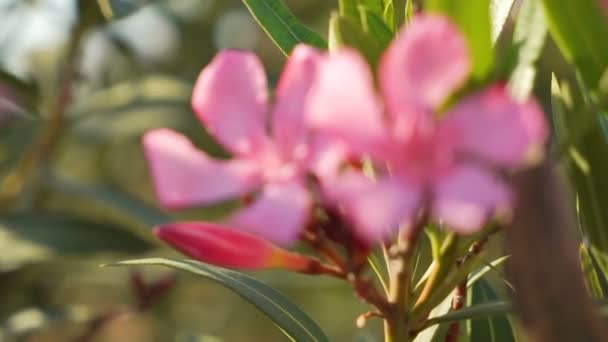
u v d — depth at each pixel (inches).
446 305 18.2
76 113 32.4
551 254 13.3
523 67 14.8
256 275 34.3
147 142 14.3
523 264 13.4
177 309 49.3
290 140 14.0
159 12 38.9
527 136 12.7
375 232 12.8
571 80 17.4
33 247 27.6
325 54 15.6
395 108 13.2
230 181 14.1
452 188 12.9
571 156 17.3
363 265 15.3
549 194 13.3
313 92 13.5
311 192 14.0
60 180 30.9
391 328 15.9
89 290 41.2
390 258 15.5
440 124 13.0
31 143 32.7
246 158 14.2
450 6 13.9
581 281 13.4
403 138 13.1
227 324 51.9
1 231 27.7
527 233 13.4
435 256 16.2
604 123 17.4
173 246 15.1
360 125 13.2
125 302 40.8
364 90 13.1
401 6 18.0
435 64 13.0
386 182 13.1
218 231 15.1
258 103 14.4
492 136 12.9
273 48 45.9
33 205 30.9
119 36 34.0
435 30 12.9
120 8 27.6
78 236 27.6
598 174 17.1
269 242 15.2
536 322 13.4
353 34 15.0
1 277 34.5
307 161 13.7
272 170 14.0
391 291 15.9
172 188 14.2
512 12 15.2
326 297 49.9
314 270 15.3
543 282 13.4
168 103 33.3
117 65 37.3
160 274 35.8
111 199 30.2
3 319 34.3
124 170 47.0
